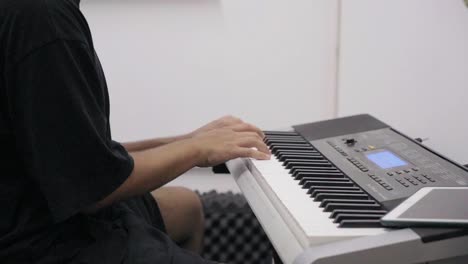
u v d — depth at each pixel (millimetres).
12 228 990
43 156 933
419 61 1902
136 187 1044
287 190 1029
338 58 1980
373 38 1926
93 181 960
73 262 995
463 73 1864
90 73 984
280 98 2057
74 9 988
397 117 1976
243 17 1984
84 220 1054
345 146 1244
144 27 1987
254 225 1967
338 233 839
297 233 883
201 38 2004
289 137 1344
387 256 804
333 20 1967
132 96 2049
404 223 840
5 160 985
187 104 2064
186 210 1415
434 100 1922
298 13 1973
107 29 1985
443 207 881
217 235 1977
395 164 1111
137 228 1092
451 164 1086
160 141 1396
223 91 2053
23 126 936
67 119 936
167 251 1043
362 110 2004
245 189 1148
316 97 2049
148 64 2023
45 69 921
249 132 1238
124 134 2086
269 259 1988
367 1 1896
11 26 919
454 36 1839
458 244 830
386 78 1953
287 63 2021
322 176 1083
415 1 1852
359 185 1032
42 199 1003
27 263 982
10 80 926
